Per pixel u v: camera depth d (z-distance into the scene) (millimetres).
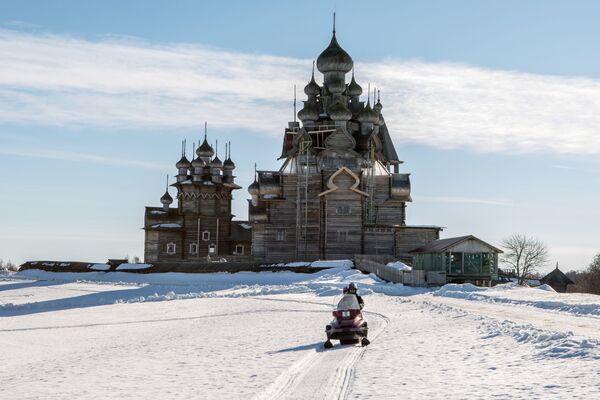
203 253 125188
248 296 56469
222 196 127438
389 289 58750
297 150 103938
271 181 101500
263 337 26266
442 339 23234
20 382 17406
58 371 19203
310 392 14273
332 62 106938
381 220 104250
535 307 38469
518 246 125188
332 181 93625
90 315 44031
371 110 107500
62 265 111875
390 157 116000
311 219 98125
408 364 17812
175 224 125125
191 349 23125
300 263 86000
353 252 93062
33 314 46531
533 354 18609
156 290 70688
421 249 75625
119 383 16422
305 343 23875
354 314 22500
